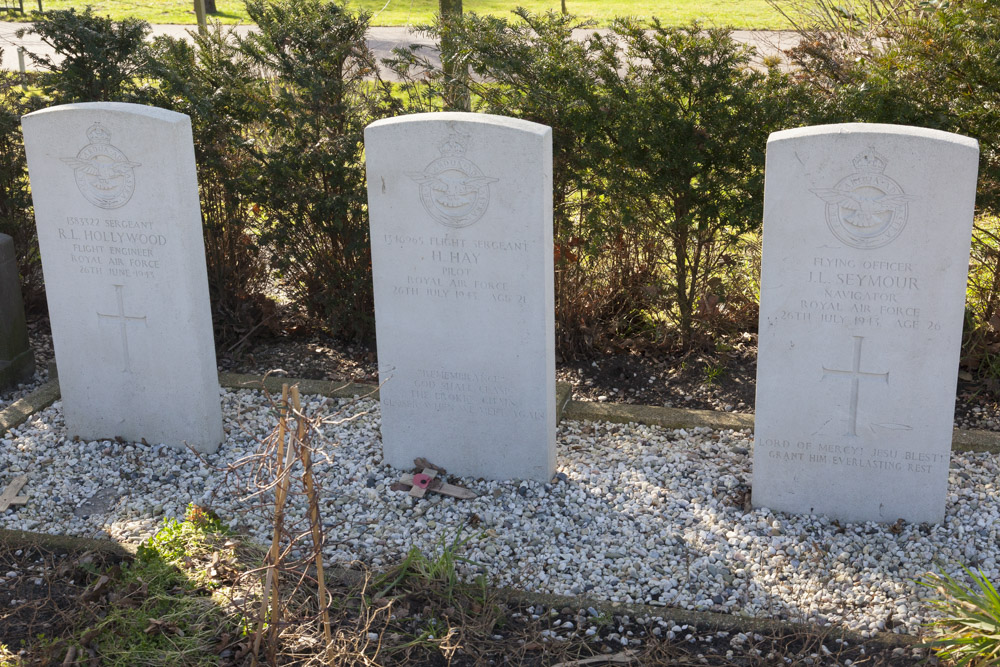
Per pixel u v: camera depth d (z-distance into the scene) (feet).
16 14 69.82
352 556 15.24
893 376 14.84
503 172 15.37
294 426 19.27
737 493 16.90
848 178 13.89
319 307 24.03
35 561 15.30
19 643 13.39
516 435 17.12
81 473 18.03
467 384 17.01
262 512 16.40
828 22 30.60
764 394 15.60
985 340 20.51
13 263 21.91
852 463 15.61
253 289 24.57
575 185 21.09
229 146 22.22
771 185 14.29
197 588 14.26
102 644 13.24
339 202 21.34
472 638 13.43
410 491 17.15
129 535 15.85
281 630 13.03
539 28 21.06
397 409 17.58
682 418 19.42
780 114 18.92
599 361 22.20
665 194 20.24
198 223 17.47
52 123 16.93
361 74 21.99
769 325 15.12
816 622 13.53
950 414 14.80
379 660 12.91
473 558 15.20
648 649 13.11
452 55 21.56
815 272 14.58
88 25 21.72
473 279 16.22
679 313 22.77
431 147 15.58
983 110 18.51
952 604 13.08
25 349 22.50
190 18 71.15
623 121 19.42
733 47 19.74
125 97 22.00
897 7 24.23
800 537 15.58
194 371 18.02
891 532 15.58
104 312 18.06
